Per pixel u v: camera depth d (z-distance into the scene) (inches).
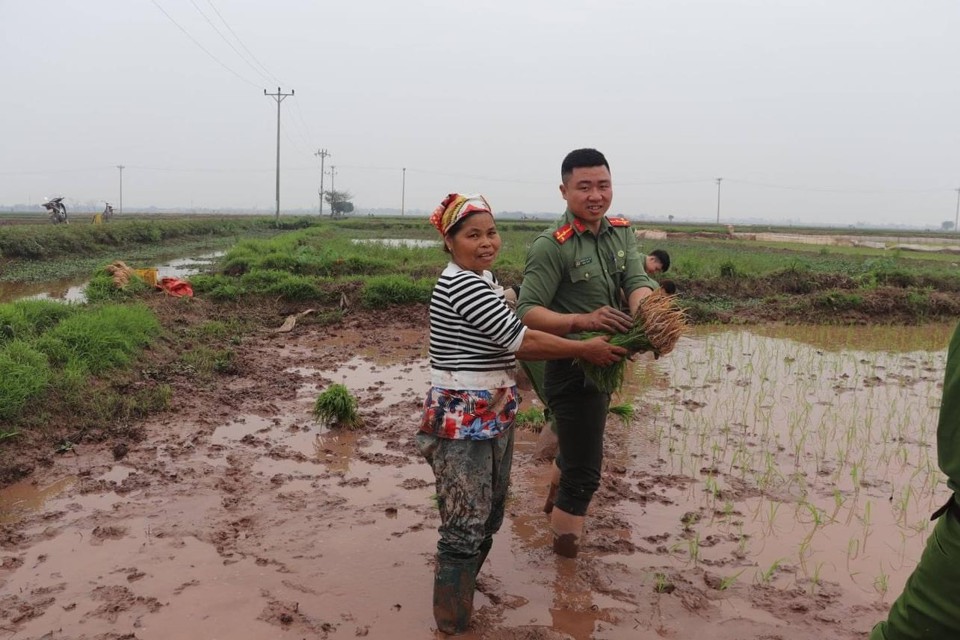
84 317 312.2
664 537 163.3
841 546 159.5
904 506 179.0
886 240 2000.5
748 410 268.8
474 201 116.7
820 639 124.0
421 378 316.8
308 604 131.6
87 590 134.8
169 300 473.4
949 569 77.0
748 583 142.8
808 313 514.9
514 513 176.7
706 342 414.0
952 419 77.3
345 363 347.3
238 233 1820.9
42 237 948.6
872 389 303.7
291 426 239.6
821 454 220.5
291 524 165.6
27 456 203.0
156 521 165.5
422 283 518.9
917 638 81.9
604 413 143.6
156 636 120.5
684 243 1390.3
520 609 132.4
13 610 127.5
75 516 167.8
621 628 126.7
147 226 1354.6
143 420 240.4
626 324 122.3
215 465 202.8
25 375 229.1
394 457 212.7
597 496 185.6
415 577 142.4
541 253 139.2
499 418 118.7
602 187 139.0
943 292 585.9
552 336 118.3
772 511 175.8
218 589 135.9
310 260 634.8
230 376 308.7
